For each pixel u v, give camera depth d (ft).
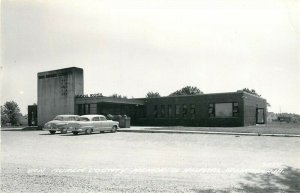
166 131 83.41
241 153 44.21
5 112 237.25
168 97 132.67
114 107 129.49
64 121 90.27
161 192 23.47
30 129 120.16
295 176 28.91
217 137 68.49
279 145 53.47
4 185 25.76
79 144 58.59
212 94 120.88
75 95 117.29
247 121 118.01
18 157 41.63
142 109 140.87
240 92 114.32
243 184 25.84
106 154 44.14
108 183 26.35
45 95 128.47
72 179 27.86
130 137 72.33
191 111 126.11
